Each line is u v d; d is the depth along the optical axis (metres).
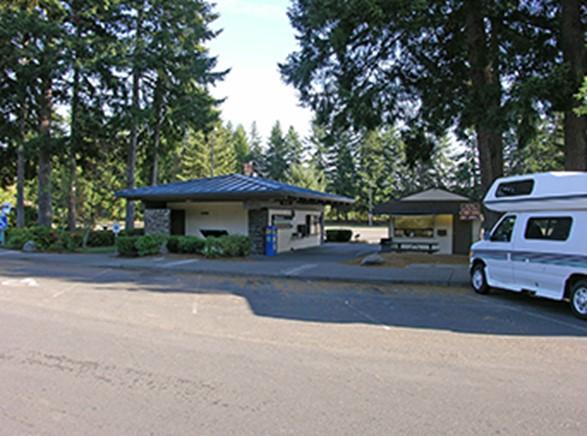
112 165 37.62
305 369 5.20
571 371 5.21
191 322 7.50
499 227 10.12
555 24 14.87
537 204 8.95
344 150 67.38
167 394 4.43
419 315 8.23
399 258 16.84
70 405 4.17
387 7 13.11
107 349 5.89
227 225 21.33
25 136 27.92
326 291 10.91
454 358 5.67
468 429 3.73
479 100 13.39
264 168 83.81
